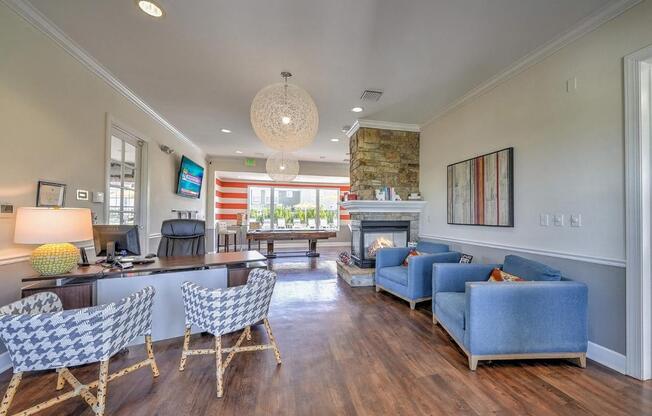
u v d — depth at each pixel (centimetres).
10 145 215
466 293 221
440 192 442
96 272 228
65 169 267
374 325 301
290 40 257
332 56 283
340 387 194
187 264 263
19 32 220
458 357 234
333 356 236
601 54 224
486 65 299
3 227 212
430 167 470
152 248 448
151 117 438
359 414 168
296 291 430
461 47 267
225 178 933
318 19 228
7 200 214
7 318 140
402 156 495
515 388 192
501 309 215
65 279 230
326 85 346
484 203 344
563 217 252
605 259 219
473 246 367
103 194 321
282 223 955
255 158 809
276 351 225
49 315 146
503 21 230
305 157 782
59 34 248
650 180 202
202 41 259
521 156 296
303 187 1019
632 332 203
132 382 199
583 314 218
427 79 330
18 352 146
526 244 289
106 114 325
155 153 455
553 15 223
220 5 213
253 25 236
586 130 234
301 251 862
